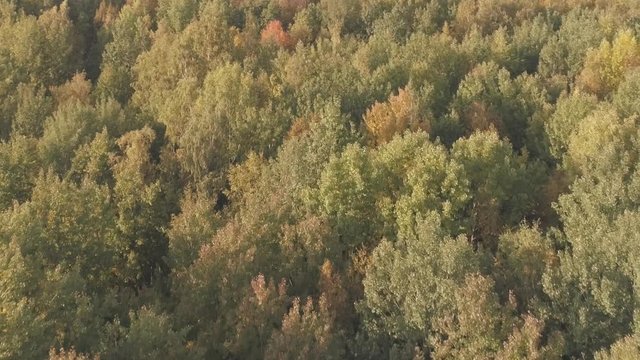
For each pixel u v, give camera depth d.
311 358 28.92
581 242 33.97
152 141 60.06
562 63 70.62
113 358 28.77
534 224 42.38
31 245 36.69
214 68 70.69
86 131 61.00
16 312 27.33
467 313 28.69
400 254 34.22
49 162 56.91
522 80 63.47
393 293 33.38
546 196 48.75
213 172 55.97
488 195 46.12
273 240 40.88
